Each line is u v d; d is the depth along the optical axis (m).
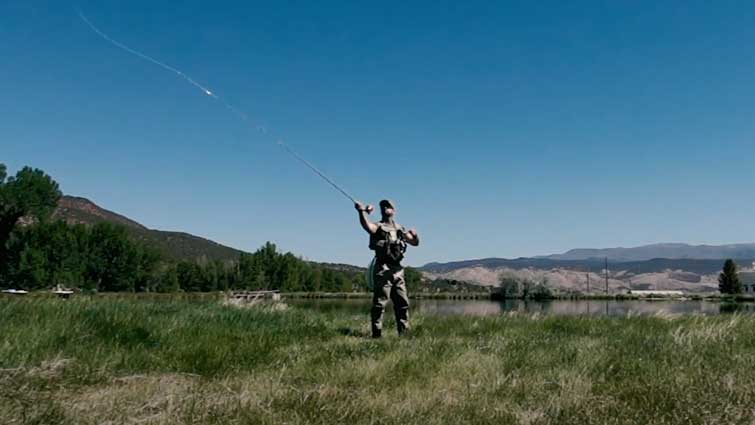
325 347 8.76
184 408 5.03
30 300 10.80
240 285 106.75
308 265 114.88
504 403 5.48
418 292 109.88
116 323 8.88
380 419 4.95
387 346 8.78
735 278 108.44
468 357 7.65
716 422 4.70
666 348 8.04
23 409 4.78
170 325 9.45
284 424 4.79
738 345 8.36
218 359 7.49
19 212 89.31
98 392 5.62
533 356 7.77
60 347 7.47
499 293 90.88
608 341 9.21
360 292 115.19
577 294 91.12
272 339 9.26
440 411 5.21
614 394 5.71
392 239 10.98
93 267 95.00
